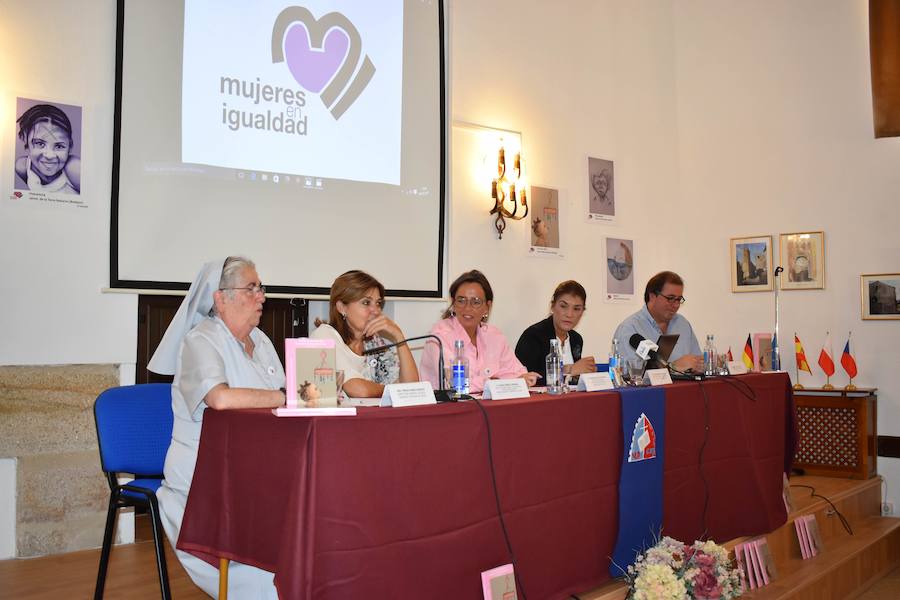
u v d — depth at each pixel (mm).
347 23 4508
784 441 3795
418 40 4852
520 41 5562
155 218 3809
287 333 4609
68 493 3590
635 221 6316
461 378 2682
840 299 5805
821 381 5801
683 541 3039
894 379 5551
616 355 3297
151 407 2746
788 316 6027
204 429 2260
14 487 3480
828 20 5961
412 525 2041
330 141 4426
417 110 4832
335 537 1892
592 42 6082
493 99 5363
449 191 4957
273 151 4199
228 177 4035
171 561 3383
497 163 5320
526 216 5496
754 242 6219
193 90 3934
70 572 3213
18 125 3508
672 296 4047
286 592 1824
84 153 3676
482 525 2230
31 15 3555
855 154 5809
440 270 4910
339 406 2090
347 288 2906
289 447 1941
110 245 3684
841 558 3939
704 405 3197
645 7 6512
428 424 2096
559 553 2500
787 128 6121
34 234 3543
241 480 2098
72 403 3621
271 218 4184
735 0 6402
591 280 5949
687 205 6590
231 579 2242
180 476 2453
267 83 4188
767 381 3656
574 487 2576
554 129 5758
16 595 2896
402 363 2906
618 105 6242
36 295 3543
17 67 3518
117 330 3766
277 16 4230
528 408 2414
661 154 6551
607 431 2721
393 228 4691
